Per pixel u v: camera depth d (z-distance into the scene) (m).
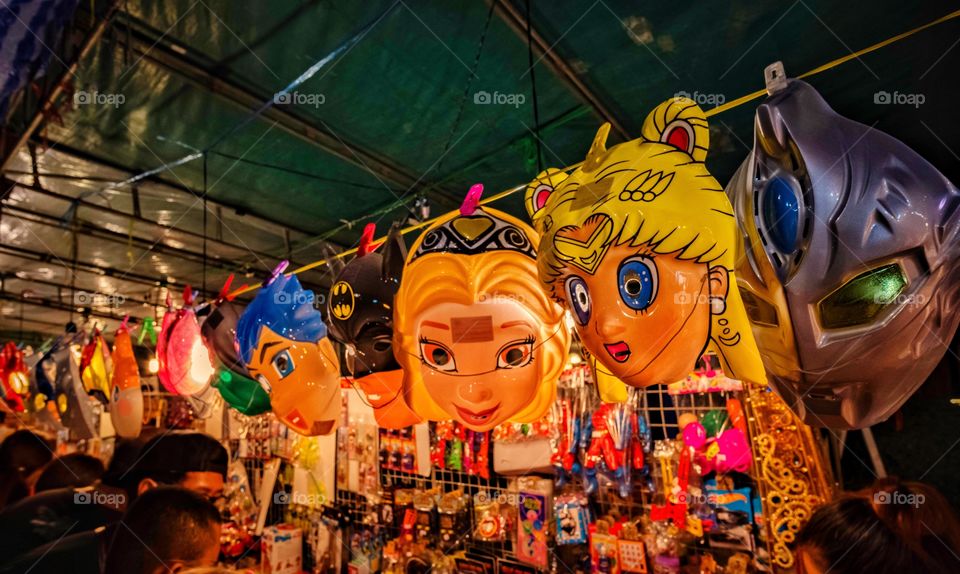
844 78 1.78
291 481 4.53
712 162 2.43
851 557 0.90
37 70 0.89
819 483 2.12
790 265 0.74
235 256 3.94
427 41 1.72
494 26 1.64
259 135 2.26
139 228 3.32
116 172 2.57
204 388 2.05
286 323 1.45
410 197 2.92
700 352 0.88
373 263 1.29
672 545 2.47
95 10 1.50
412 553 3.31
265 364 1.46
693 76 1.86
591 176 0.94
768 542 2.18
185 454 1.79
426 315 1.11
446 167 2.57
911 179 0.70
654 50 1.73
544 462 2.93
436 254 1.14
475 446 3.25
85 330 2.99
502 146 2.38
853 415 0.78
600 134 0.99
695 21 1.60
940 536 0.90
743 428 2.34
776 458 2.21
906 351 0.71
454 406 1.14
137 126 2.17
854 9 1.51
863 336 0.71
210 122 2.16
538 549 2.83
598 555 2.64
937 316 0.70
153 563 1.19
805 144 0.75
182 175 2.63
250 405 1.78
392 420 1.32
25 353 3.67
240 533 4.40
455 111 2.10
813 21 1.57
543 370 1.14
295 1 1.56
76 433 2.79
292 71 1.86
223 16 1.61
